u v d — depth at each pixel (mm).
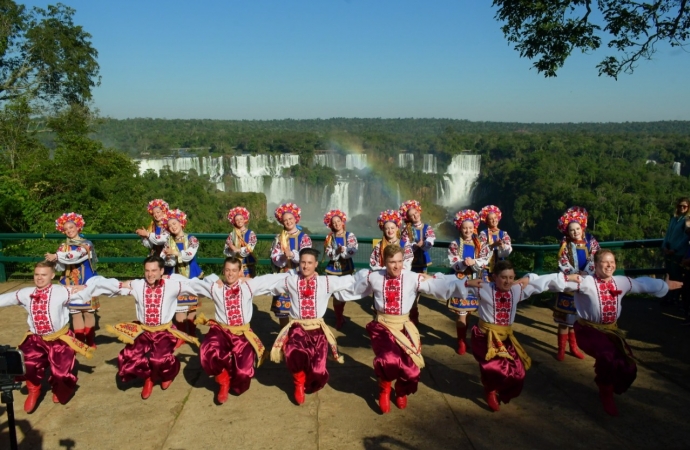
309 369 3854
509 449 3465
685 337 5484
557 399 4145
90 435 3625
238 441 3549
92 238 6992
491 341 3838
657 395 4207
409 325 3977
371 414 3900
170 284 4172
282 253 5320
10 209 10531
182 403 4062
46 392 4258
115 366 4738
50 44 22594
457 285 3959
